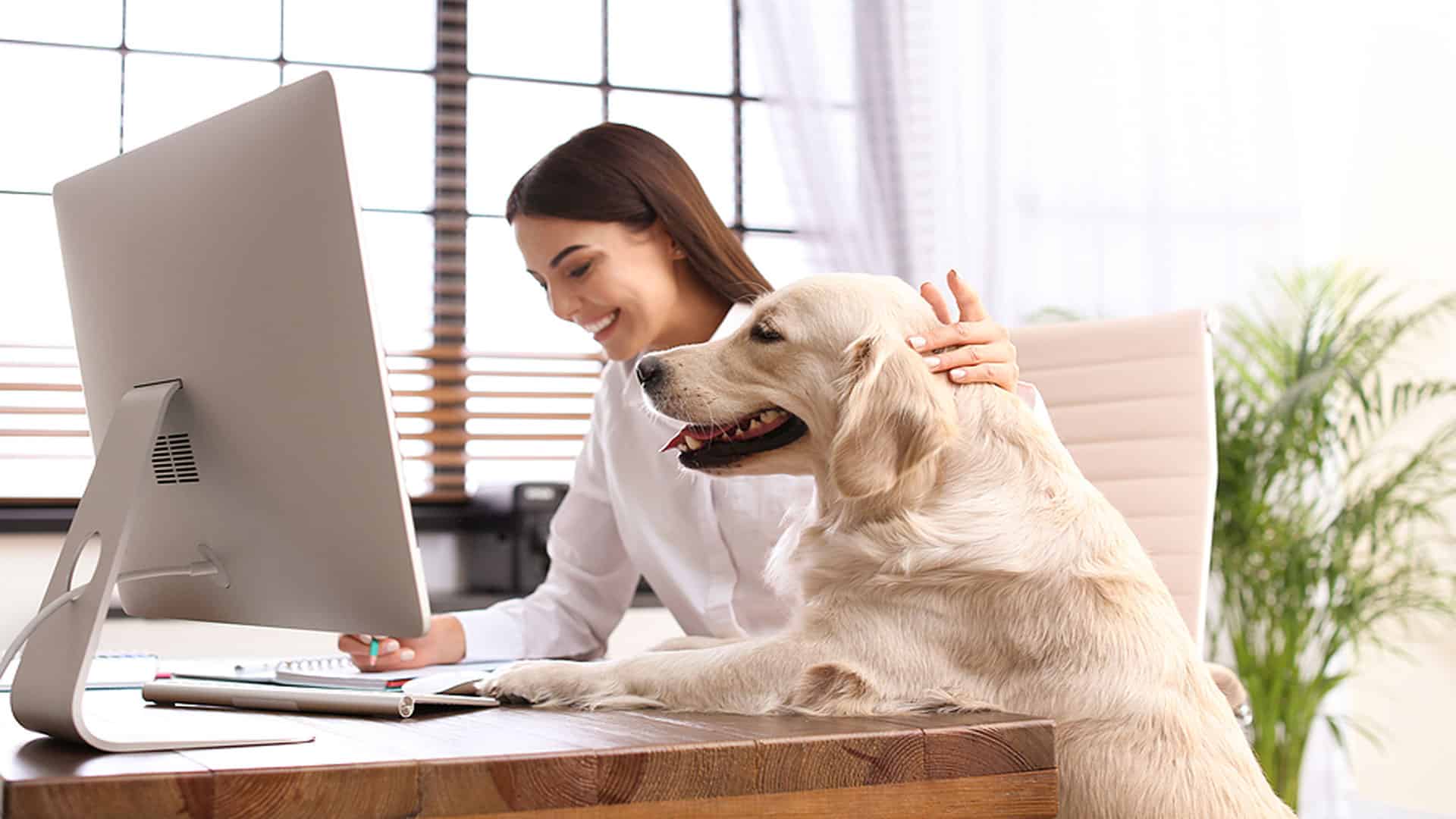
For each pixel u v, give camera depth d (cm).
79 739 88
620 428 191
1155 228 339
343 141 88
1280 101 348
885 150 317
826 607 118
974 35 331
